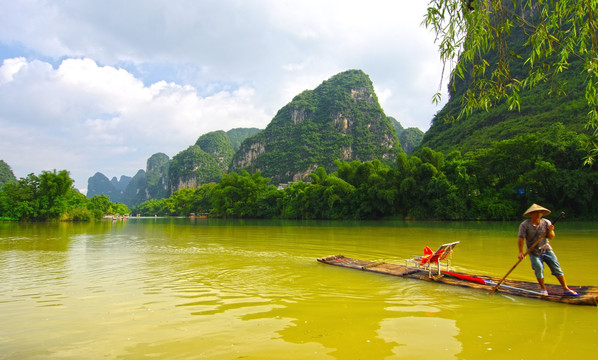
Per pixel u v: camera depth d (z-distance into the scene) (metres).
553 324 4.64
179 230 29.70
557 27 4.46
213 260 11.06
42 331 4.49
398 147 141.88
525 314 5.11
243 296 6.32
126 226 39.31
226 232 26.05
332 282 7.55
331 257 10.52
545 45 4.50
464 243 15.44
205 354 3.73
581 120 43.94
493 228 26.80
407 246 15.05
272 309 5.46
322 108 163.50
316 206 59.34
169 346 3.96
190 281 7.72
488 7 4.36
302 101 170.88
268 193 70.25
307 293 6.55
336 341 4.08
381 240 17.86
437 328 4.52
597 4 4.12
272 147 158.75
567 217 36.56
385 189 48.50
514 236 19.14
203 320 4.90
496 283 6.86
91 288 7.02
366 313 5.22
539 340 4.08
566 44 4.36
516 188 39.34
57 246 15.77
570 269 8.77
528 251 6.11
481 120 68.00
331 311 5.34
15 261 10.98
